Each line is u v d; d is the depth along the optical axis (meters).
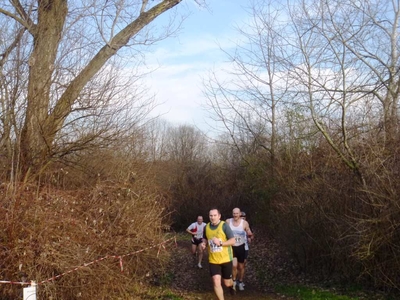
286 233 12.41
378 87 10.50
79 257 6.91
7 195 6.79
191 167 31.95
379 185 8.88
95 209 8.23
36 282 6.41
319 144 12.34
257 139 23.14
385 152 9.34
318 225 10.99
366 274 9.62
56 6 9.91
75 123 10.23
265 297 9.91
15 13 9.85
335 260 10.48
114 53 10.64
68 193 8.47
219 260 8.42
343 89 10.38
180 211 30.48
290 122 17.62
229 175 29.66
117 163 10.98
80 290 7.07
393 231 8.62
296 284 10.84
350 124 10.93
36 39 9.70
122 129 10.68
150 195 10.50
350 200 10.00
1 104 8.98
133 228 8.83
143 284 10.36
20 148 8.79
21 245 6.45
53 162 9.91
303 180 12.12
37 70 9.45
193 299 9.88
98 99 10.07
